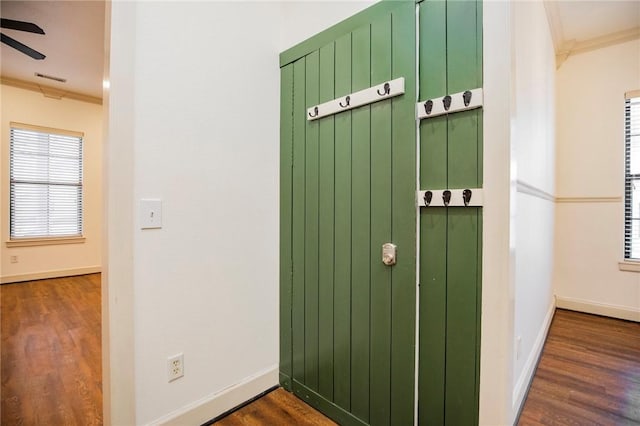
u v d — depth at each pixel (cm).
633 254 308
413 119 129
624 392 182
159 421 139
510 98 107
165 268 141
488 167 111
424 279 128
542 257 238
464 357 118
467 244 117
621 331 273
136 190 132
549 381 194
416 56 128
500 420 110
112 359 125
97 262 508
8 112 430
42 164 460
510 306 110
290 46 185
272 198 187
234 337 168
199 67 153
